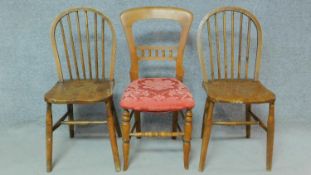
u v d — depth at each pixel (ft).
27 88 7.33
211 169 5.94
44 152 6.51
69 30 6.67
